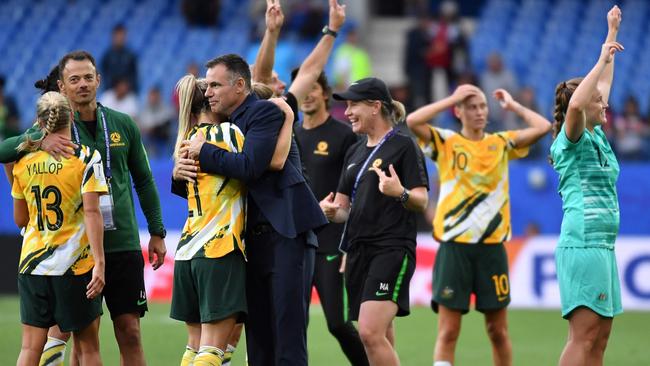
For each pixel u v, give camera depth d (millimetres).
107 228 25484
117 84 65688
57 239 24469
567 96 25812
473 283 31875
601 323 25266
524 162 58500
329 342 39938
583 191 25031
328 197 27891
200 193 23797
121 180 26297
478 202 32062
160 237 27625
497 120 63906
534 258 50250
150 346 38125
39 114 24234
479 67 78812
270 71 29422
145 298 26656
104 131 26141
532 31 81375
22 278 24781
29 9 83500
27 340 24781
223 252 23547
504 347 32094
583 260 24844
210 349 23609
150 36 80188
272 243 24344
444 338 31719
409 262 26641
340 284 30078
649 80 76625
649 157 61281
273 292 24297
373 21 85875
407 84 70312
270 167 23984
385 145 27234
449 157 32469
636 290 49281
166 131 64250
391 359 26141
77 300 24594
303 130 32156
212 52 78438
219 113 24500
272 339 24703
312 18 76750
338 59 70875
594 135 25391
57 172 24344
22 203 25156
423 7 78250
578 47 79938
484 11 83875
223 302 23562
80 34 81500
